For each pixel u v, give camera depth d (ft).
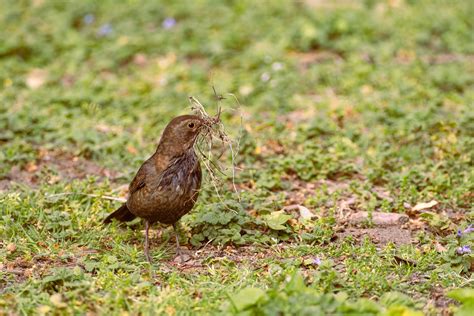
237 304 28.60
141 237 37.81
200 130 35.12
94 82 59.98
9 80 60.08
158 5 74.33
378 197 41.65
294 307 27.94
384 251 35.32
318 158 45.73
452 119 50.98
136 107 56.24
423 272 33.78
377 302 30.73
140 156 47.70
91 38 68.95
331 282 31.73
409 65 62.28
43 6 74.64
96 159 47.65
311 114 54.75
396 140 49.08
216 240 36.47
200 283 32.12
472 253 34.06
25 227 38.06
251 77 60.90
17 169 45.85
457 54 65.87
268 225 37.14
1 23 71.00
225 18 71.36
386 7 73.67
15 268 34.27
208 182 41.81
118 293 30.71
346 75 60.80
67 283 31.12
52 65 63.98
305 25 68.08
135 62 65.00
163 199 34.71
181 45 66.74
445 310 30.45
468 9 73.56
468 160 45.11
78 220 38.37
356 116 53.67
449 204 40.91
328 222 38.45
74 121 53.06
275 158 46.19
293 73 61.21
